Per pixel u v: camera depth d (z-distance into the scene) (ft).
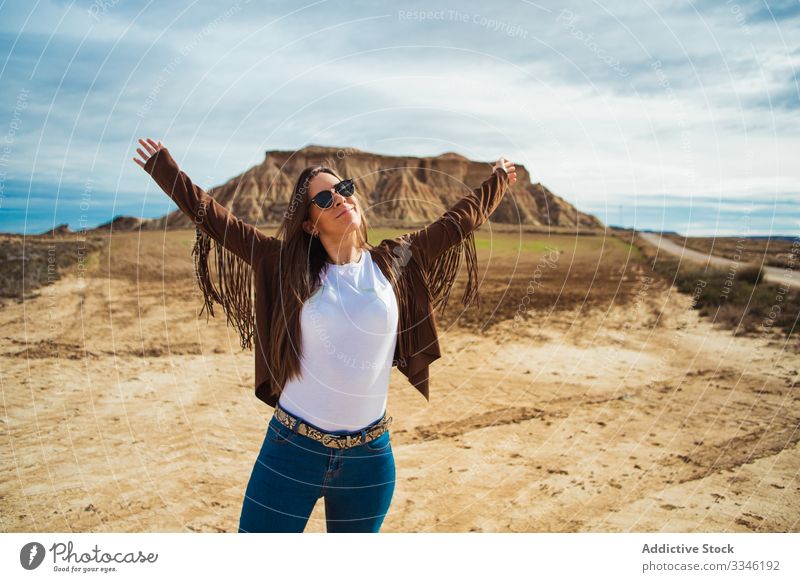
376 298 7.18
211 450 17.97
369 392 7.23
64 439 18.62
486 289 53.21
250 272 8.04
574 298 48.11
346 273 7.27
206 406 22.00
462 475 16.40
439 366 28.60
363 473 7.40
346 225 7.20
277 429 7.20
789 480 15.64
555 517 13.89
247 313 8.09
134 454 17.57
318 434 7.07
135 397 22.90
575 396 23.44
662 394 23.56
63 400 22.35
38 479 15.81
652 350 31.09
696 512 14.02
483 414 21.53
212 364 27.94
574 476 16.20
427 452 18.13
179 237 87.76
